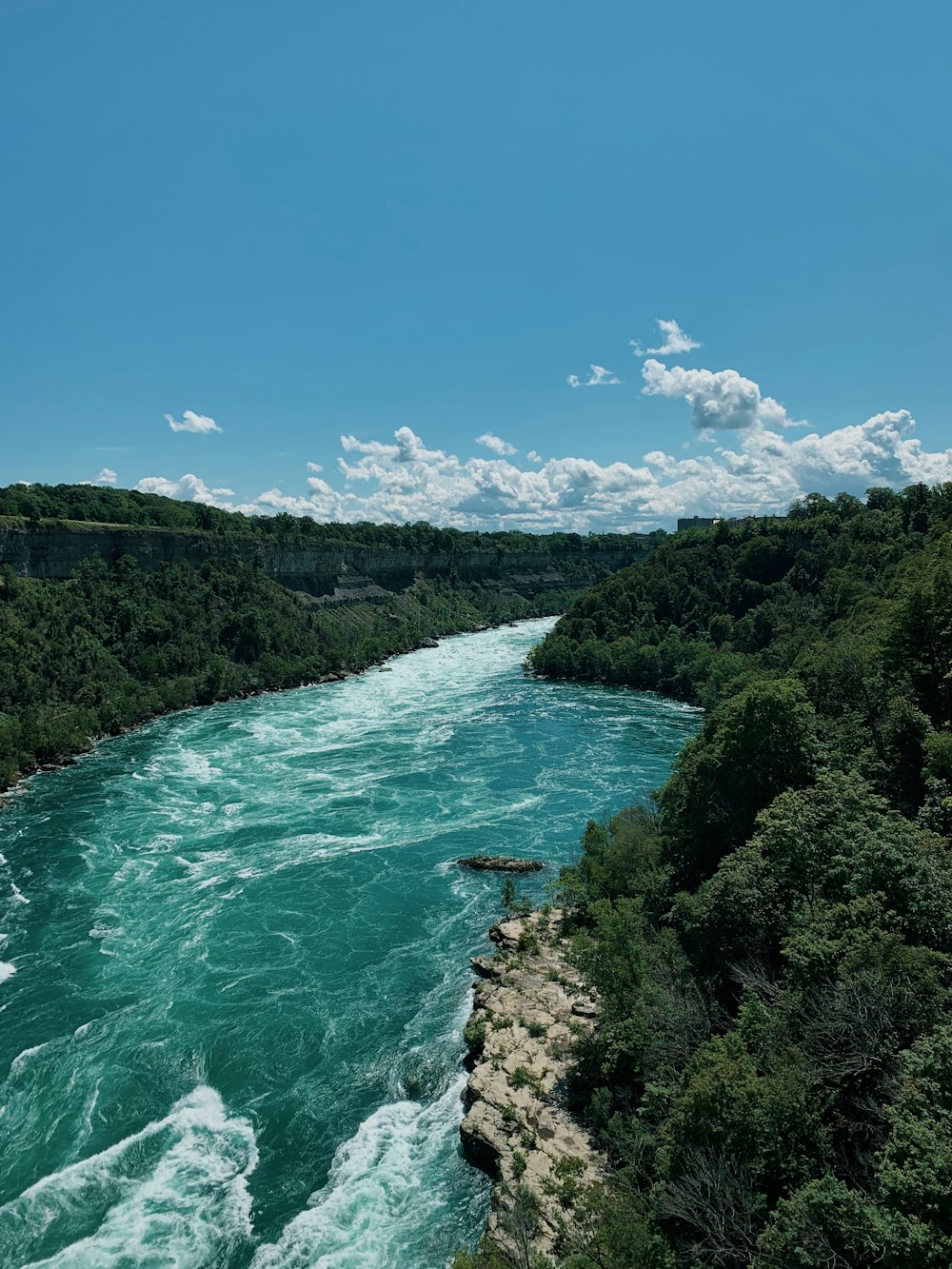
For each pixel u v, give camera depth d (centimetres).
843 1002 2050
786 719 3794
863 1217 1609
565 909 4344
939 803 3136
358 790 6750
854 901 2395
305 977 3953
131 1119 3044
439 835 5697
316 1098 3144
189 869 5197
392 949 4197
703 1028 2642
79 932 4403
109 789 6938
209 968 4038
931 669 4331
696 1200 1947
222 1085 3219
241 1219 2605
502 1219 2433
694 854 3891
